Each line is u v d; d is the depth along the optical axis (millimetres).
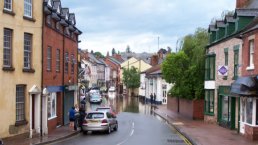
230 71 31203
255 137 24312
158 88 74438
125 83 107500
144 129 33531
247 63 26656
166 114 50094
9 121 23578
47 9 27984
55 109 32156
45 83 28344
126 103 78438
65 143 23797
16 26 24203
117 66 150375
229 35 31484
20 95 25000
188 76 43844
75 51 40125
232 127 30844
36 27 26562
